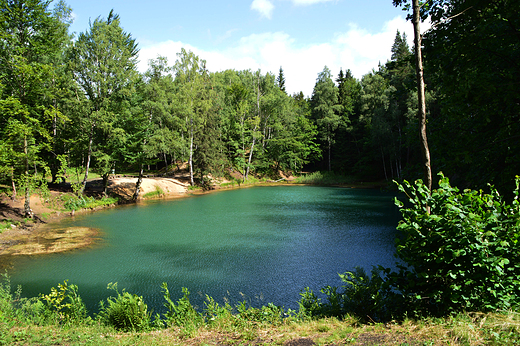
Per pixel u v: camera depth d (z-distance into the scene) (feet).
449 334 13.39
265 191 134.31
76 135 88.28
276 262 40.78
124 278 35.63
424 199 16.87
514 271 15.01
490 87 24.94
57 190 92.27
